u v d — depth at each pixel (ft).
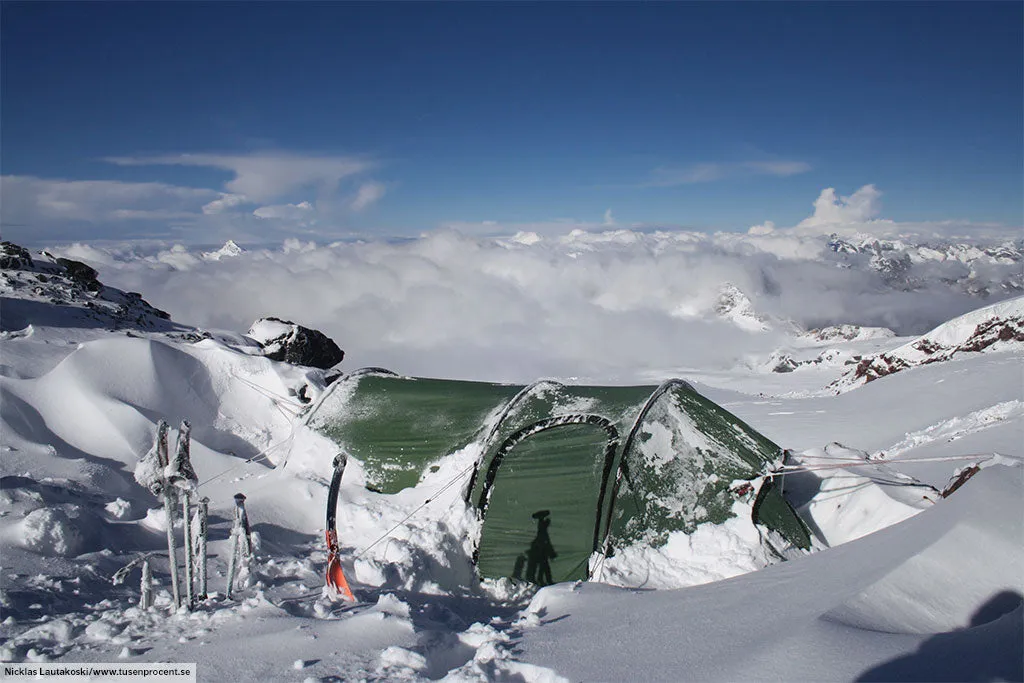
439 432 36.50
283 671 16.22
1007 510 19.70
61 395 43.62
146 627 19.65
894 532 22.57
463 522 31.14
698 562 28.09
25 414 41.16
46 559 24.13
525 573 29.50
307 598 23.32
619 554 28.76
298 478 36.91
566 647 17.42
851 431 75.56
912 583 17.93
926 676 12.69
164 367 50.11
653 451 31.22
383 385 41.27
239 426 50.16
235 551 23.16
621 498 30.07
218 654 17.34
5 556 23.36
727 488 29.91
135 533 28.86
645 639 17.39
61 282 74.18
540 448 32.22
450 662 17.81
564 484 30.89
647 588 27.20
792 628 15.99
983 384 78.79
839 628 15.26
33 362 50.49
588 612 21.08
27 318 60.13
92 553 25.62
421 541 29.43
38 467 35.40
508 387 38.65
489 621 22.99
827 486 34.32
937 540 19.20
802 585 20.16
